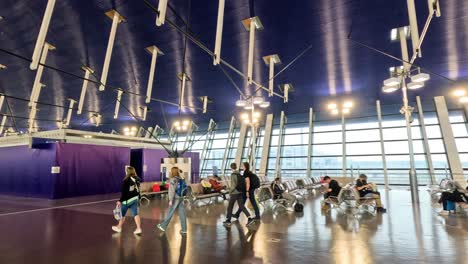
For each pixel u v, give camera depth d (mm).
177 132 21562
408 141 14133
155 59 8664
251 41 7273
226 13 6703
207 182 9828
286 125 18891
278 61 9516
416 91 13422
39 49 5562
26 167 11656
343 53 8914
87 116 18906
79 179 11453
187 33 6207
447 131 13836
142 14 6715
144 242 4574
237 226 5789
